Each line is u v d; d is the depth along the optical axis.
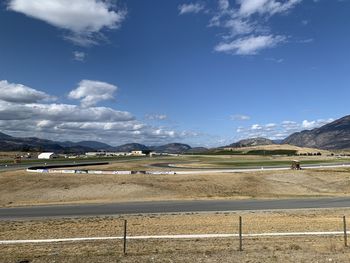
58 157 194.38
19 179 62.56
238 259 19.33
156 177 66.31
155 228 28.97
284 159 152.50
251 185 64.38
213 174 71.44
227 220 32.78
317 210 40.06
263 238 25.38
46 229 28.88
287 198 51.91
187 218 34.19
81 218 35.00
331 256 19.86
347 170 81.50
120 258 19.75
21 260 19.34
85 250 21.77
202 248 22.22
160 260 19.27
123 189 57.09
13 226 30.41
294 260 19.06
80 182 60.84
